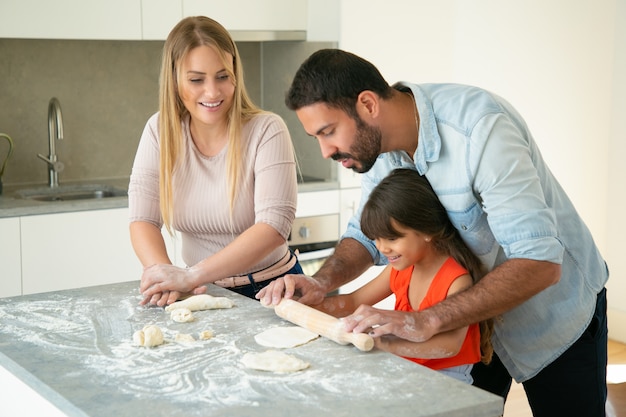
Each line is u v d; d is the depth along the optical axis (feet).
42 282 11.59
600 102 14.89
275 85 14.98
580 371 7.02
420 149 6.21
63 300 6.98
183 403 4.78
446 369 6.45
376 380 5.12
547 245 5.93
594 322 6.97
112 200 12.02
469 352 6.48
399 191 6.47
